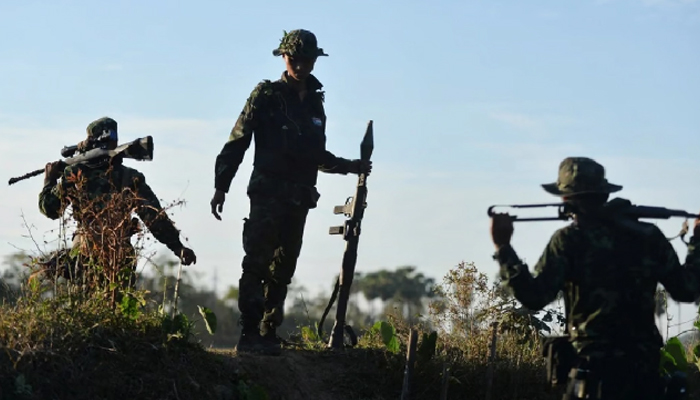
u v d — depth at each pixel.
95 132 8.73
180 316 7.77
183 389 7.35
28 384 6.85
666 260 6.56
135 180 8.29
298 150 8.47
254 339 8.47
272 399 7.85
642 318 6.50
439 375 8.45
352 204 8.88
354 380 8.44
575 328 6.54
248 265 8.39
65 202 8.62
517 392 8.66
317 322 9.71
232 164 8.46
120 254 7.92
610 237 6.52
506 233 6.45
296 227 8.58
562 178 6.67
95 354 7.28
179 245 8.30
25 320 7.29
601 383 6.39
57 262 7.95
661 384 6.57
